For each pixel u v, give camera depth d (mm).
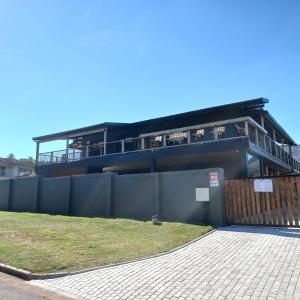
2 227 10305
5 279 5965
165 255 7176
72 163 22328
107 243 8133
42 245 7848
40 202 17344
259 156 17391
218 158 18406
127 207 13312
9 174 46562
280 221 9820
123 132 23688
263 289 4887
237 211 10562
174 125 21453
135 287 5219
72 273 6078
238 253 7047
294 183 9719
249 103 17328
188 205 11508
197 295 4766
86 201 14945
